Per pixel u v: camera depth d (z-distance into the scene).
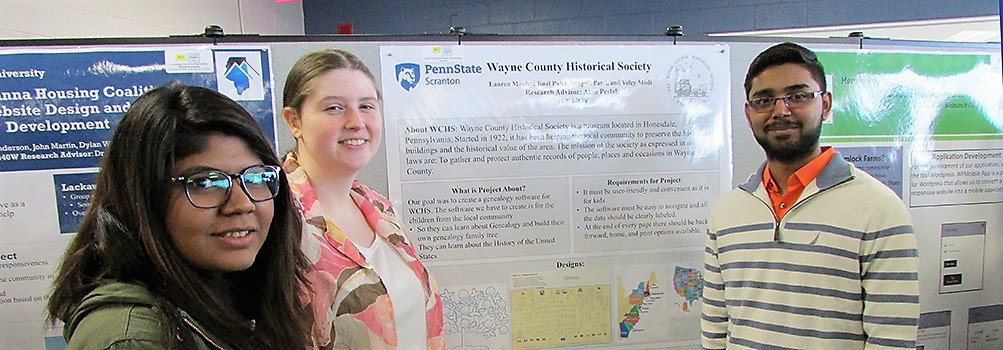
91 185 1.45
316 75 1.18
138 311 0.64
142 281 0.67
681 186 1.70
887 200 1.12
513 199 1.62
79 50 1.42
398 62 1.54
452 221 1.60
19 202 1.42
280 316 0.86
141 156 0.65
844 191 1.16
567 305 1.67
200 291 0.71
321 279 1.02
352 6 3.32
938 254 1.81
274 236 0.85
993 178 1.84
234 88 1.48
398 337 1.10
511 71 1.60
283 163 1.22
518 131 1.61
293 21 3.29
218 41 1.46
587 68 1.63
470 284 1.62
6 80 1.39
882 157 1.75
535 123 1.62
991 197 1.84
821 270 1.15
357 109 1.20
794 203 1.21
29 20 1.83
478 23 3.24
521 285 1.64
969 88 1.80
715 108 1.70
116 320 0.62
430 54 1.55
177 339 0.66
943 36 2.77
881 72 1.74
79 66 1.42
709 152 1.71
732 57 1.70
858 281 1.13
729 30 3.00
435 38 1.56
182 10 2.46
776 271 1.21
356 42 1.52
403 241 1.24
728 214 1.34
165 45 1.45
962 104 1.80
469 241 1.61
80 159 1.44
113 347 0.60
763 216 1.26
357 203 1.25
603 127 1.65
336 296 1.02
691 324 1.74
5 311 1.44
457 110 1.58
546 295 1.66
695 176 1.71
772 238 1.23
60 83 1.41
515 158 1.61
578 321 1.68
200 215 0.69
